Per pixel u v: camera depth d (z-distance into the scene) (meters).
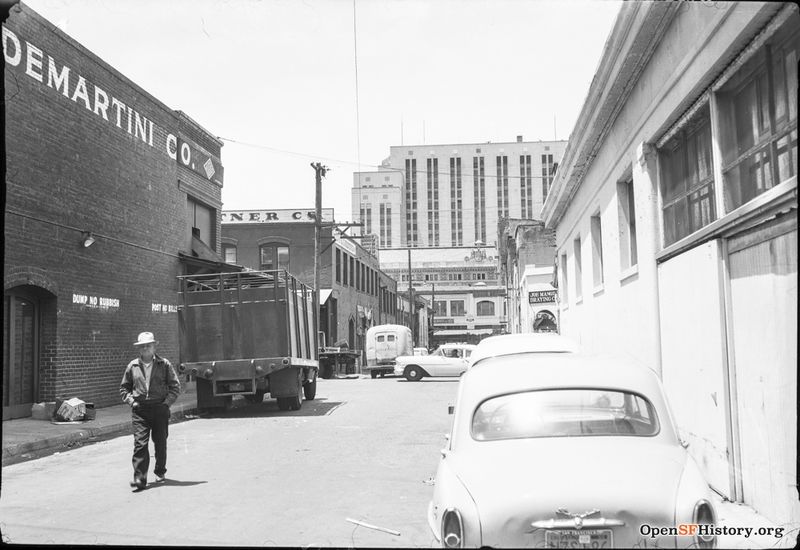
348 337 49.75
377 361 38.56
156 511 7.53
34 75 15.10
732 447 7.25
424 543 6.18
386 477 9.27
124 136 19.23
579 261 18.95
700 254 7.97
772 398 6.32
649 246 10.21
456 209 108.62
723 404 7.33
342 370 40.53
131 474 9.78
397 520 7.03
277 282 17.42
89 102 17.38
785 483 6.08
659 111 9.21
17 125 14.49
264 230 44.69
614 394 5.36
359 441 12.62
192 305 17.64
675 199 9.59
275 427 14.89
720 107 7.57
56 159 15.92
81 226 16.97
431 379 35.12
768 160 6.52
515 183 108.56
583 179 16.34
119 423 14.77
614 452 4.80
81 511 7.55
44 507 7.75
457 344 33.69
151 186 20.91
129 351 19.23
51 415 14.99
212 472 9.84
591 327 15.98
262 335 17.45
